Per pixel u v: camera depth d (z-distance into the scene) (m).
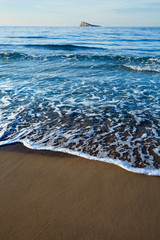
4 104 5.68
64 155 3.31
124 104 5.69
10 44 20.84
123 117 4.79
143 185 2.58
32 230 1.96
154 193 2.44
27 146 3.60
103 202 2.31
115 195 2.42
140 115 4.89
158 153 3.30
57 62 12.62
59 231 1.95
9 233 1.93
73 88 7.29
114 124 4.43
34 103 5.78
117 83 7.98
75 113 5.07
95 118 4.76
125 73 9.89
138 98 6.19
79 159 3.19
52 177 2.78
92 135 3.95
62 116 4.88
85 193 2.46
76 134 4.00
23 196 2.43
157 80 8.44
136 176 2.76
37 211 2.20
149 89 7.12
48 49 17.94
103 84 7.82
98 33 41.38
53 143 3.68
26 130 4.18
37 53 15.48
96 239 1.87
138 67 10.77
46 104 5.71
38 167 3.01
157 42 23.64
